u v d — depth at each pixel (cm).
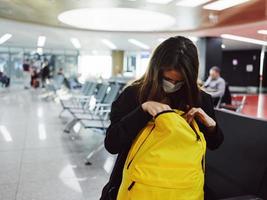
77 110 538
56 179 301
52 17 700
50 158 370
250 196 109
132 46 1452
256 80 1661
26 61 1805
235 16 627
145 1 507
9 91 1420
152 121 100
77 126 563
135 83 114
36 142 448
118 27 844
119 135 101
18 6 573
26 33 1012
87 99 608
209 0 494
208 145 115
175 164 93
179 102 107
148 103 100
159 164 93
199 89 106
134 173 95
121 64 1847
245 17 638
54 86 1061
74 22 781
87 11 660
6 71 1777
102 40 1200
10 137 476
